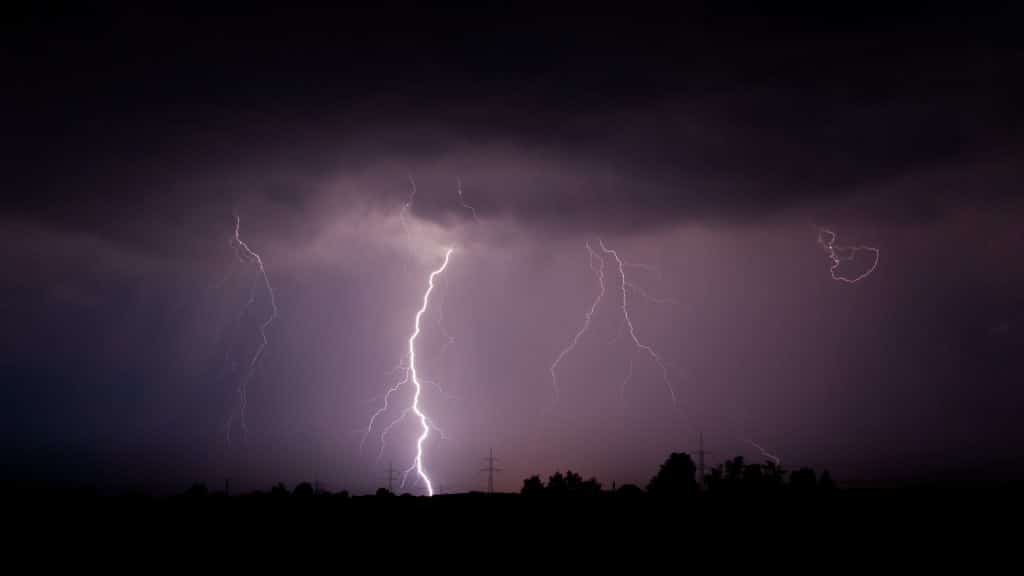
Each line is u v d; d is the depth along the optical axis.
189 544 26.22
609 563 23.31
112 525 29.34
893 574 21.11
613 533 27.58
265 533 28.11
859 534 25.98
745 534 26.67
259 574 22.25
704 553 24.19
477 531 28.33
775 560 23.03
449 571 22.59
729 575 21.61
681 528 28.06
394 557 24.36
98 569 22.67
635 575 21.91
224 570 22.70
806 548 24.34
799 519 28.80
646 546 25.41
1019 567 21.48
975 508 29.56
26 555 24.20
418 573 22.39
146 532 28.19
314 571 22.62
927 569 21.50
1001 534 25.23
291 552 25.08
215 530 28.61
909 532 25.98
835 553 23.58
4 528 28.39
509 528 28.81
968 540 24.59
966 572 21.11
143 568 22.83
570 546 25.67
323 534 27.95
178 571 22.53
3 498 36.16
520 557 24.23
